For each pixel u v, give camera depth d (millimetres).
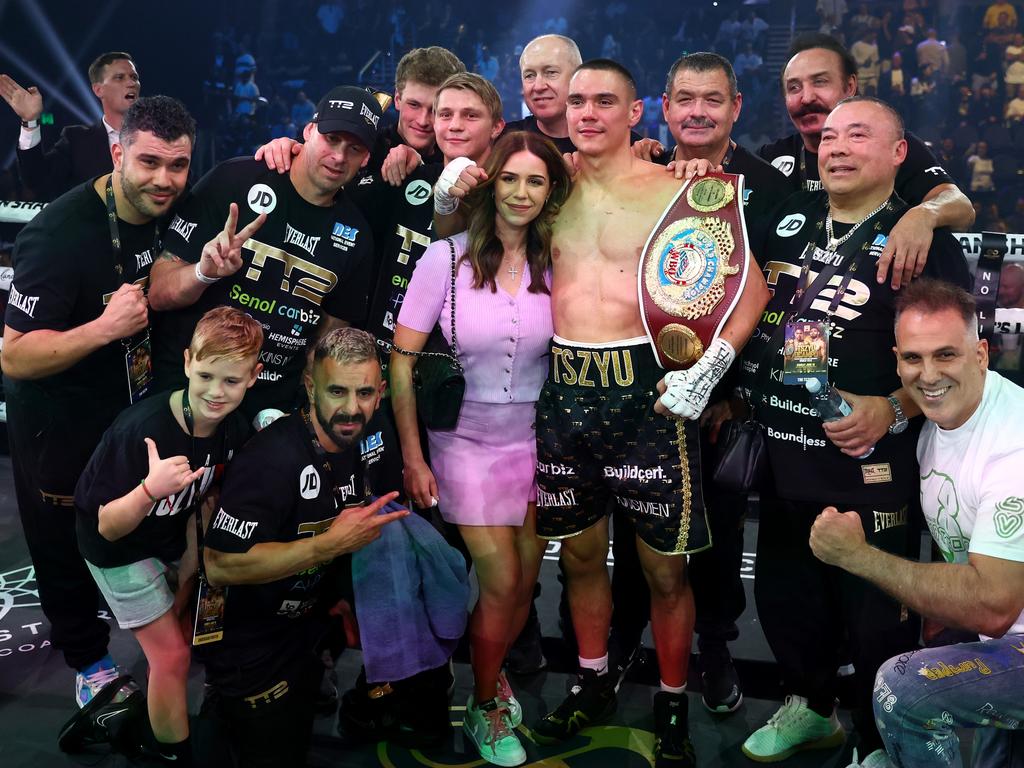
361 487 2498
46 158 4523
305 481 2361
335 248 2814
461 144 2873
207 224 2736
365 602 2527
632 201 2555
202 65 13016
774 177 2984
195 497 2436
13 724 2844
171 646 2463
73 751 2725
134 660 3184
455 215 2721
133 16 12102
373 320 3105
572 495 2621
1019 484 2109
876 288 2441
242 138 12891
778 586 2689
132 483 2355
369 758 2748
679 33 15609
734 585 2949
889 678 2189
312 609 2551
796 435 2516
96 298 2650
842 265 2492
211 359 2252
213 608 2367
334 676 3033
